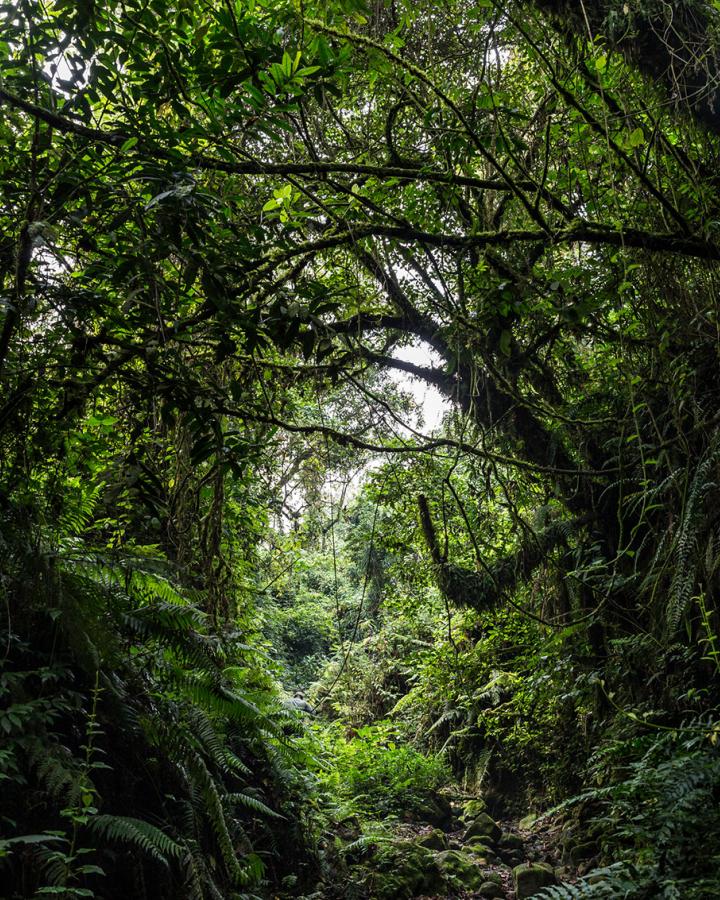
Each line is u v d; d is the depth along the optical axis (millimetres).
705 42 3646
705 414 4531
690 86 3750
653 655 5559
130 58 3211
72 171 3156
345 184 4699
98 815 3545
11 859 3146
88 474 4434
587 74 3920
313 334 3217
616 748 5055
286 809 5668
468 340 5000
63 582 3957
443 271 5059
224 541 6570
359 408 6469
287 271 4949
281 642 13156
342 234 4266
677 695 5355
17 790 3355
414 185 4781
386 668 12445
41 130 3424
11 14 2939
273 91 2916
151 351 3248
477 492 6941
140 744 4191
